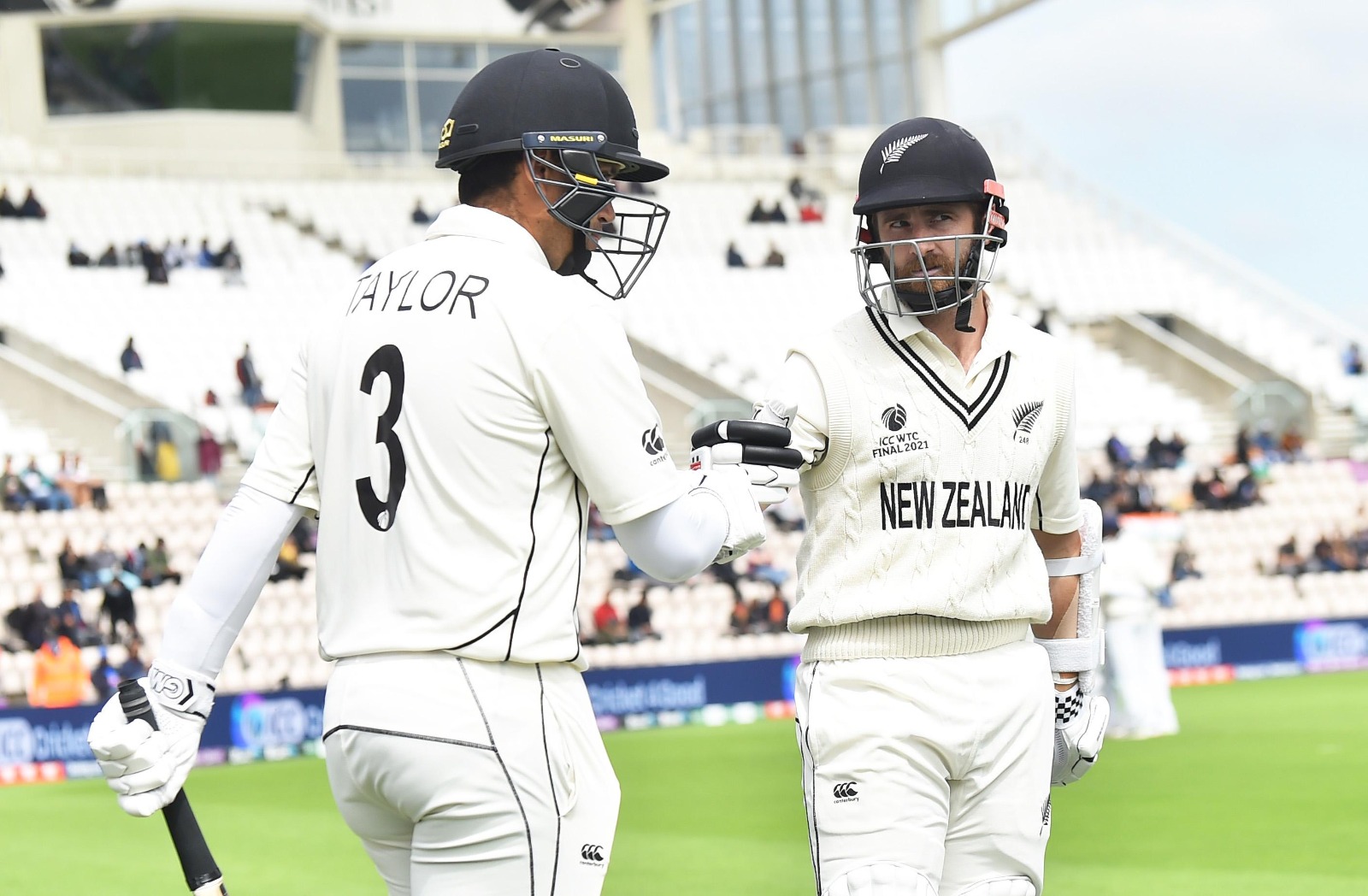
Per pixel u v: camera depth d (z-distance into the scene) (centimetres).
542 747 933
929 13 11569
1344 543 7512
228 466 6988
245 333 8119
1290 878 2411
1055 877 2456
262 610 6016
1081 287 9762
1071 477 1285
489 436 924
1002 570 1221
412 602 927
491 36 10656
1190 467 7856
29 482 6366
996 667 1216
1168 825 2933
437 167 1008
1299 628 6525
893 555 1205
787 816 3241
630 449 940
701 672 5512
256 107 10000
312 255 8981
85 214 8900
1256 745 4147
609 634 6144
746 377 8456
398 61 10488
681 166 10581
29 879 2831
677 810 3359
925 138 1210
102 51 9825
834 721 1205
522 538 930
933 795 1194
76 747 4722
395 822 976
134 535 6419
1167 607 7150
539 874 931
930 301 1209
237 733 4919
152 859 3027
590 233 1005
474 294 941
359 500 952
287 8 9875
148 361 7706
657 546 959
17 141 9356
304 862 2895
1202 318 9650
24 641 5566
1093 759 1351
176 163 9769
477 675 925
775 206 10138
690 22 13350
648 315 8900
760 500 1052
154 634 5934
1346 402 8944
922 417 1205
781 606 6406
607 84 1004
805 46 12550
